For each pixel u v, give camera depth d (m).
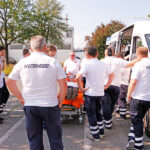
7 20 21.64
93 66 3.82
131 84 3.38
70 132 4.61
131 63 4.44
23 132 4.59
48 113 2.55
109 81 4.09
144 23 5.61
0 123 5.18
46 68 2.53
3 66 5.52
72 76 5.11
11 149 3.78
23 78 2.58
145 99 3.38
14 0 21.42
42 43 2.66
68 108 4.92
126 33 8.01
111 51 4.66
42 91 2.54
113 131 4.69
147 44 5.11
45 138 4.25
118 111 6.16
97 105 4.12
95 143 4.04
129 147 3.71
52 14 28.88
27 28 22.23
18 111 6.29
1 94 5.34
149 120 4.17
